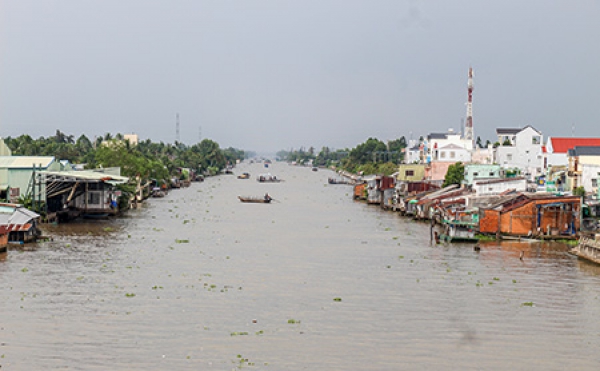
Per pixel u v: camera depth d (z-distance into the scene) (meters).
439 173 166.50
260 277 69.69
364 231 107.56
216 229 108.12
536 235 94.12
